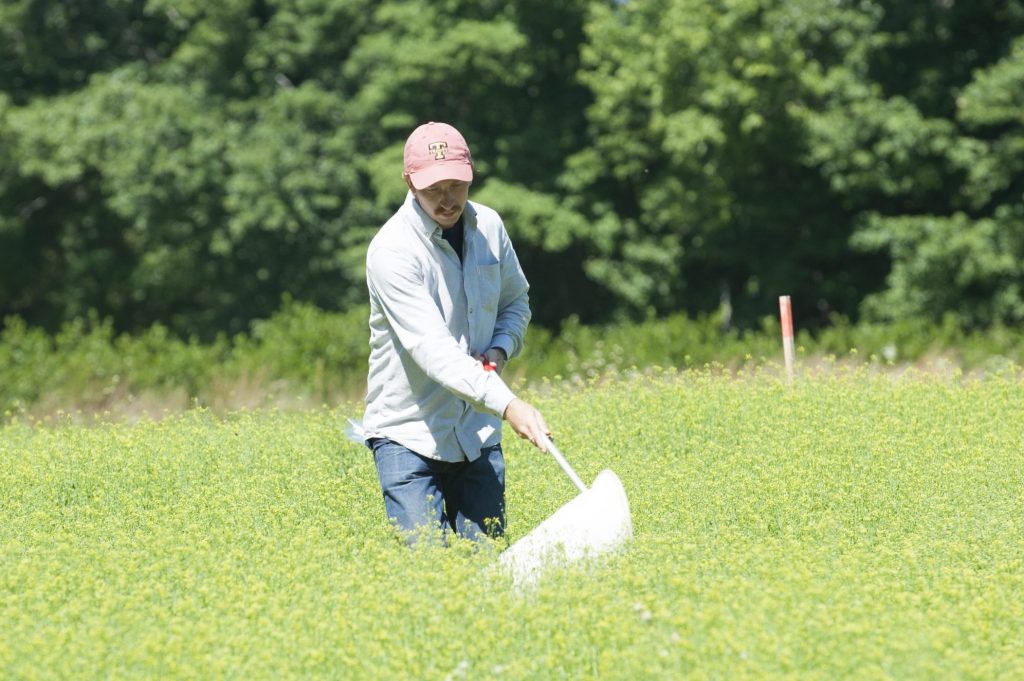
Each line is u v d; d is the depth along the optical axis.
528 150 51.88
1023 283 45.25
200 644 8.00
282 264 55.38
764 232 51.34
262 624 8.60
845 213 50.78
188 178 52.06
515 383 22.47
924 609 9.02
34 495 13.52
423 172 10.05
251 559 10.46
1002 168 44.81
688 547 9.96
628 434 16.09
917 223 46.44
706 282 54.38
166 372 30.17
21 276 62.34
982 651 8.20
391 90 52.47
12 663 7.87
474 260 10.66
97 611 8.91
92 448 15.48
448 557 9.65
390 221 10.58
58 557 10.34
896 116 44.28
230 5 54.44
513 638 8.27
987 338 35.38
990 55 46.81
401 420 10.80
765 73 44.12
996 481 13.34
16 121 53.50
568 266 57.69
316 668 7.93
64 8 57.34
